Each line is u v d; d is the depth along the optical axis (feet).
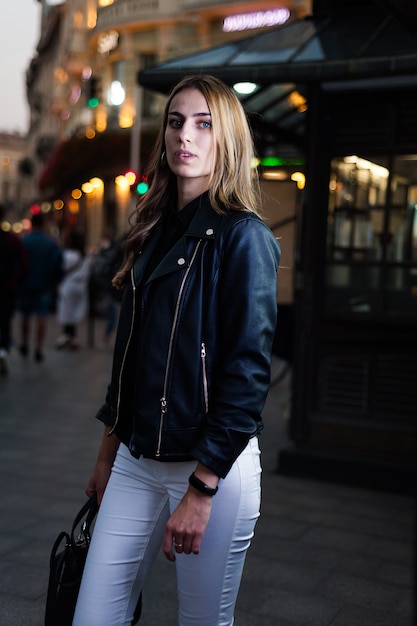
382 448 16.51
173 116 6.57
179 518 5.93
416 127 16.12
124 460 6.64
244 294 6.03
